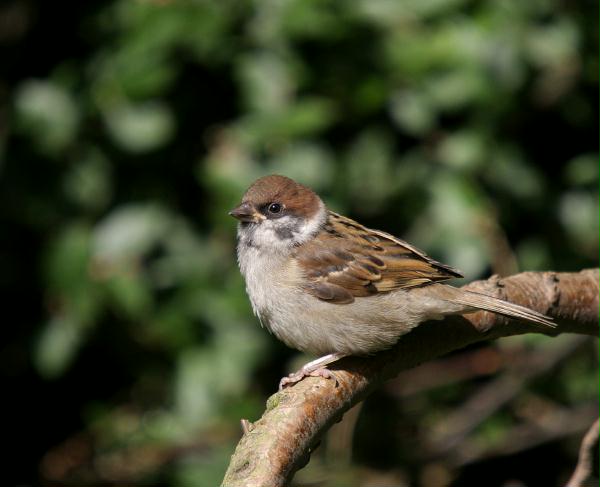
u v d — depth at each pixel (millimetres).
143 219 10773
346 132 11055
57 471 12375
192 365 10797
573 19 11156
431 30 10711
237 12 10547
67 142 10852
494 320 7668
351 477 11594
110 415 12055
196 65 10953
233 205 10242
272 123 10289
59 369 11062
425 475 12203
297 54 10672
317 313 7859
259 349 10891
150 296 10656
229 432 11156
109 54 10852
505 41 10742
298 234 8117
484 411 12094
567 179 11656
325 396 6457
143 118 10797
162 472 11500
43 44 11844
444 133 11102
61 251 10625
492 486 12742
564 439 12656
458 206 10719
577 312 7832
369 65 10758
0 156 10977
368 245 7938
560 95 11516
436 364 12305
